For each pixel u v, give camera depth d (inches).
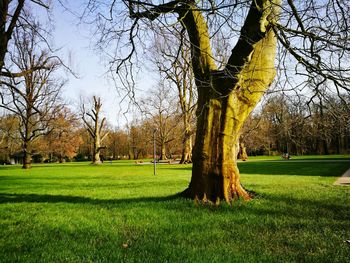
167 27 230.2
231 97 379.9
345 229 261.0
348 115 338.6
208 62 390.9
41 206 419.8
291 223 281.7
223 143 383.6
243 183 673.0
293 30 318.7
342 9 311.1
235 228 269.3
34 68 468.8
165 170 1366.9
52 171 1444.4
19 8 334.0
